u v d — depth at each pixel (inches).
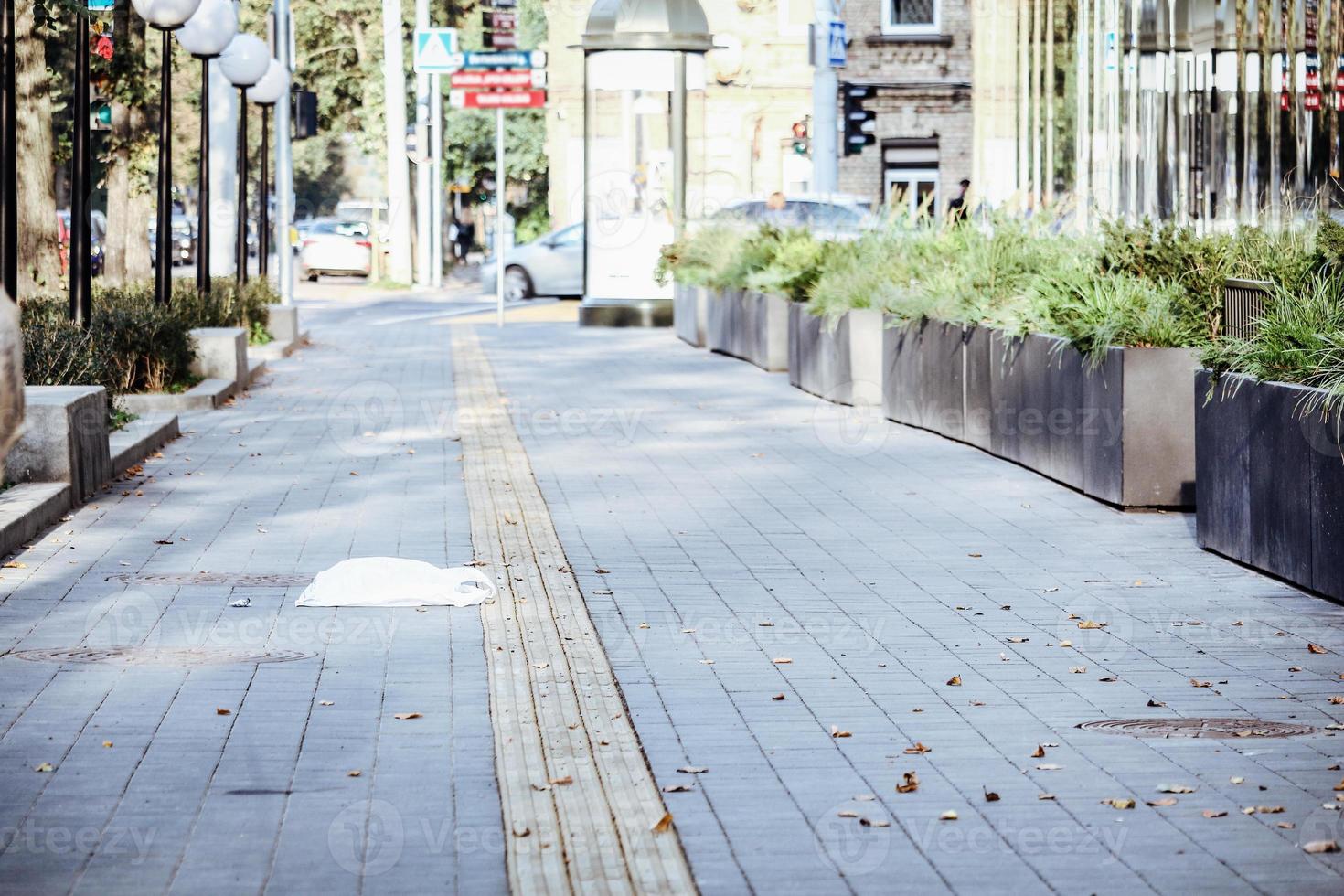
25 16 810.2
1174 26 633.6
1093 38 715.4
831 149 1195.3
